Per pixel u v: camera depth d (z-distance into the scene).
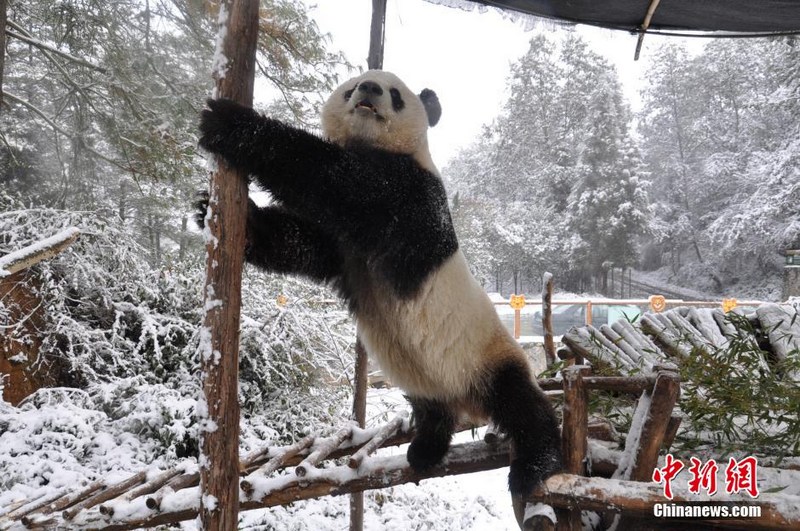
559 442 2.84
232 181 2.38
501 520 6.94
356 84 3.14
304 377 7.09
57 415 5.59
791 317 4.68
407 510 6.86
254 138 2.38
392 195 2.76
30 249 3.88
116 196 8.77
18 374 6.20
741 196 25.66
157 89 7.09
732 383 3.36
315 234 3.01
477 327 2.98
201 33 6.82
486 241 22.80
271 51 7.06
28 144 8.55
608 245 25.55
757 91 26.48
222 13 2.42
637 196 26.03
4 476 4.97
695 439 3.19
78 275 6.70
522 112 30.36
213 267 2.29
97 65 7.09
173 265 7.41
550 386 3.92
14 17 7.52
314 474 3.02
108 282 6.98
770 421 3.14
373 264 2.81
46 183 8.62
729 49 28.72
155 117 6.98
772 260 25.61
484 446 3.17
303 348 7.23
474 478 8.45
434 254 2.86
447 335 2.87
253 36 2.45
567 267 26.47
